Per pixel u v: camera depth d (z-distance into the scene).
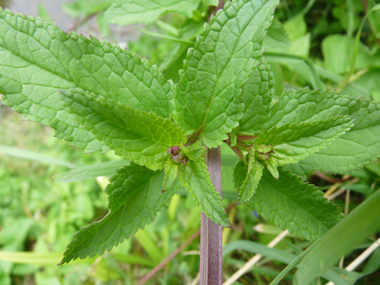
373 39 0.26
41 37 0.11
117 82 0.12
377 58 0.24
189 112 0.12
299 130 0.11
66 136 0.12
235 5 0.11
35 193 0.34
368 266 0.17
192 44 0.18
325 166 0.14
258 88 0.12
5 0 0.41
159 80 0.12
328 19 0.28
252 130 0.13
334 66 0.25
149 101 0.12
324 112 0.13
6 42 0.11
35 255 0.23
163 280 0.24
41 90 0.11
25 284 0.30
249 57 0.11
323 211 0.13
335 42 0.25
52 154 0.35
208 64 0.12
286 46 0.20
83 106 0.10
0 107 0.41
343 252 0.11
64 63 0.12
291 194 0.13
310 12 0.29
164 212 0.28
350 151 0.13
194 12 0.17
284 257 0.19
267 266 0.23
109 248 0.12
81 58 0.12
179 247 0.25
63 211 0.31
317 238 0.13
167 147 0.12
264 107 0.13
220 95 0.12
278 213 0.13
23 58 0.11
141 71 0.12
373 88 0.23
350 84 0.23
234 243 0.20
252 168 0.12
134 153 0.11
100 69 0.12
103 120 0.10
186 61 0.12
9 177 0.35
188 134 0.13
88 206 0.31
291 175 0.13
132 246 0.29
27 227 0.31
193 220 0.24
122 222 0.12
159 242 0.28
